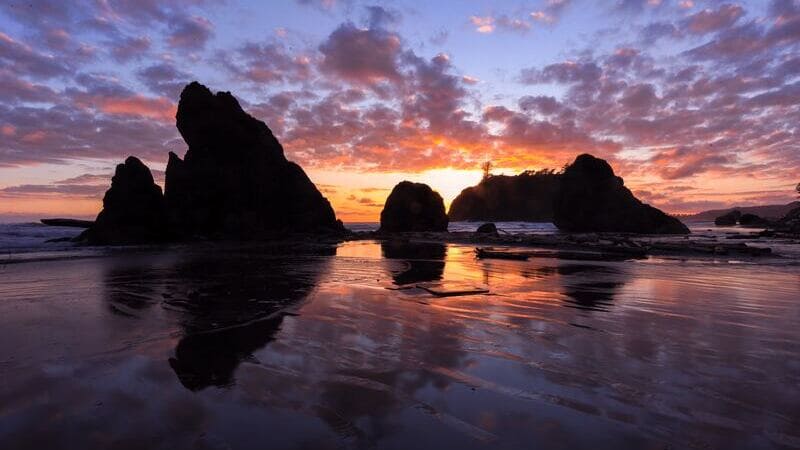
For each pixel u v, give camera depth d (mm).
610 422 3002
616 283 9625
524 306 7008
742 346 4801
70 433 2814
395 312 6484
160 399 3342
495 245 23422
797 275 11117
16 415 3061
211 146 29516
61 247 21047
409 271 11789
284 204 32656
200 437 2773
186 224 27516
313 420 3020
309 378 3805
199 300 7406
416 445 2689
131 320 5938
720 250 17422
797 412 3158
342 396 3422
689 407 3240
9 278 10172
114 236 24078
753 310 6762
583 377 3846
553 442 2730
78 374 3854
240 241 27062
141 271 11586
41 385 3594
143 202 25359
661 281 9961
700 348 4719
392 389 3564
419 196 41188
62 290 8438
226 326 5602
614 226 48875
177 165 28750
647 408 3223
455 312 6512
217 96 30547
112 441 2721
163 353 4465
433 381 3748
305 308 6730
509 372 3971
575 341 4984
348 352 4527
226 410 3162
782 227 55688
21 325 5660
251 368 4039
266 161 32094
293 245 23453
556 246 21922
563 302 7367
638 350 4641
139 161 26203
